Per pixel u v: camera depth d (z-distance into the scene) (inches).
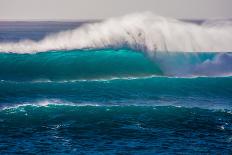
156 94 3378.4
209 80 3663.9
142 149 2321.6
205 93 3472.0
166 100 3245.6
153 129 2623.0
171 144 2400.3
